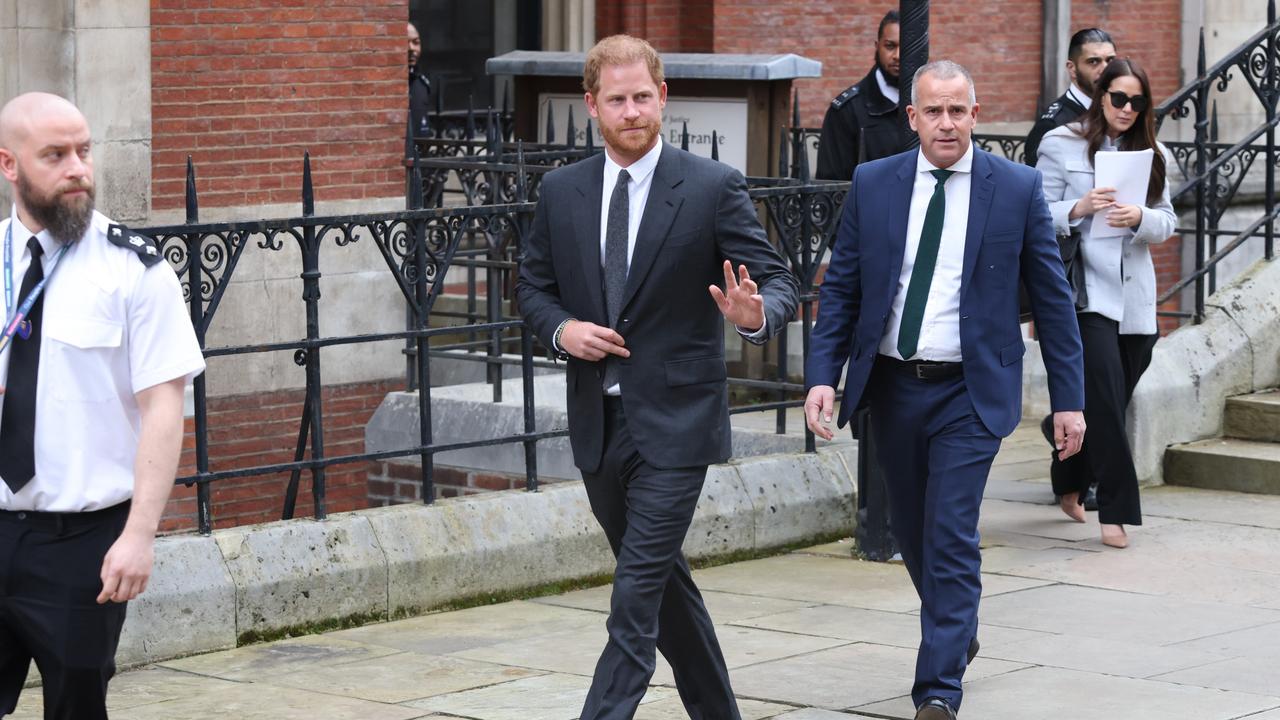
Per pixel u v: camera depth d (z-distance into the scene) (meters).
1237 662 7.79
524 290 6.50
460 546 8.97
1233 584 9.25
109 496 5.25
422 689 7.49
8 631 5.42
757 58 13.46
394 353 13.91
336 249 13.46
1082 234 9.85
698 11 16.56
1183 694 7.27
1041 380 14.16
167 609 7.97
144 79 12.23
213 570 8.15
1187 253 18.36
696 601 6.43
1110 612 8.68
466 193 13.27
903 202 6.96
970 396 6.86
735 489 10.02
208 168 12.81
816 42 16.89
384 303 13.76
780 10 16.67
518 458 11.83
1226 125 19.23
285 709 7.21
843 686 7.48
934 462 6.89
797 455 10.48
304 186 8.68
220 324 12.80
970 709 7.08
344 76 13.48
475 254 13.17
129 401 5.29
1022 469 12.34
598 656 8.03
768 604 8.98
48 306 5.20
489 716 7.09
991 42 18.41
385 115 13.73
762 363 13.90
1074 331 7.10
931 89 6.86
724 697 6.52
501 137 13.39
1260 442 12.01
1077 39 10.25
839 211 10.86
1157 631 8.33
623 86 6.16
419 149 14.63
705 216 6.21
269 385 13.12
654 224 6.20
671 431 6.17
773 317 6.02
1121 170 9.64
